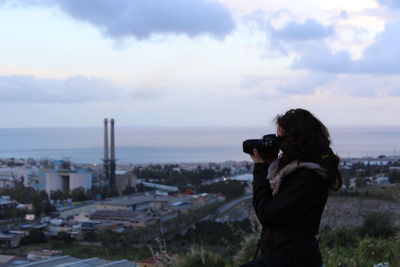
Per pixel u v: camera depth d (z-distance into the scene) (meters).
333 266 4.53
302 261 1.95
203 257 4.52
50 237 51.38
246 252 4.80
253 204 2.06
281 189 1.99
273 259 1.97
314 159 1.97
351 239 6.01
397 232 6.09
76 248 42.25
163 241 4.87
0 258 30.55
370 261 5.05
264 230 2.09
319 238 5.80
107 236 46.94
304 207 1.94
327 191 2.00
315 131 2.02
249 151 2.14
